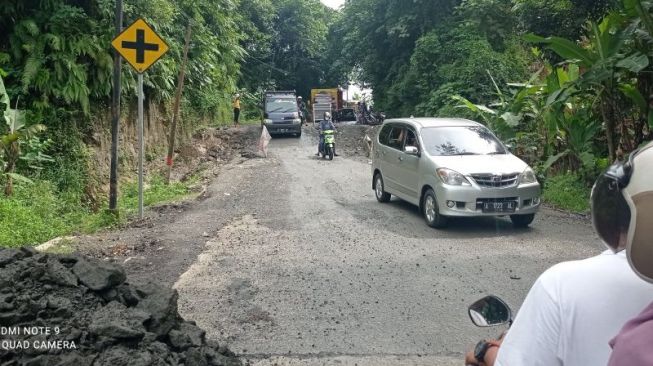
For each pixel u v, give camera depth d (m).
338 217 10.90
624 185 1.60
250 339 5.16
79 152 14.18
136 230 9.84
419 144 10.60
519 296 6.27
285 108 30.06
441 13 29.75
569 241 8.84
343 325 5.49
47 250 8.15
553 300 1.76
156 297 4.04
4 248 4.56
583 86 11.05
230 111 35.53
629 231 1.54
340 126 35.09
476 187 9.32
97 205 13.70
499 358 1.85
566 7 12.08
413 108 29.59
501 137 15.18
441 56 27.50
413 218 10.79
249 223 10.34
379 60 34.59
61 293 3.93
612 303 1.70
